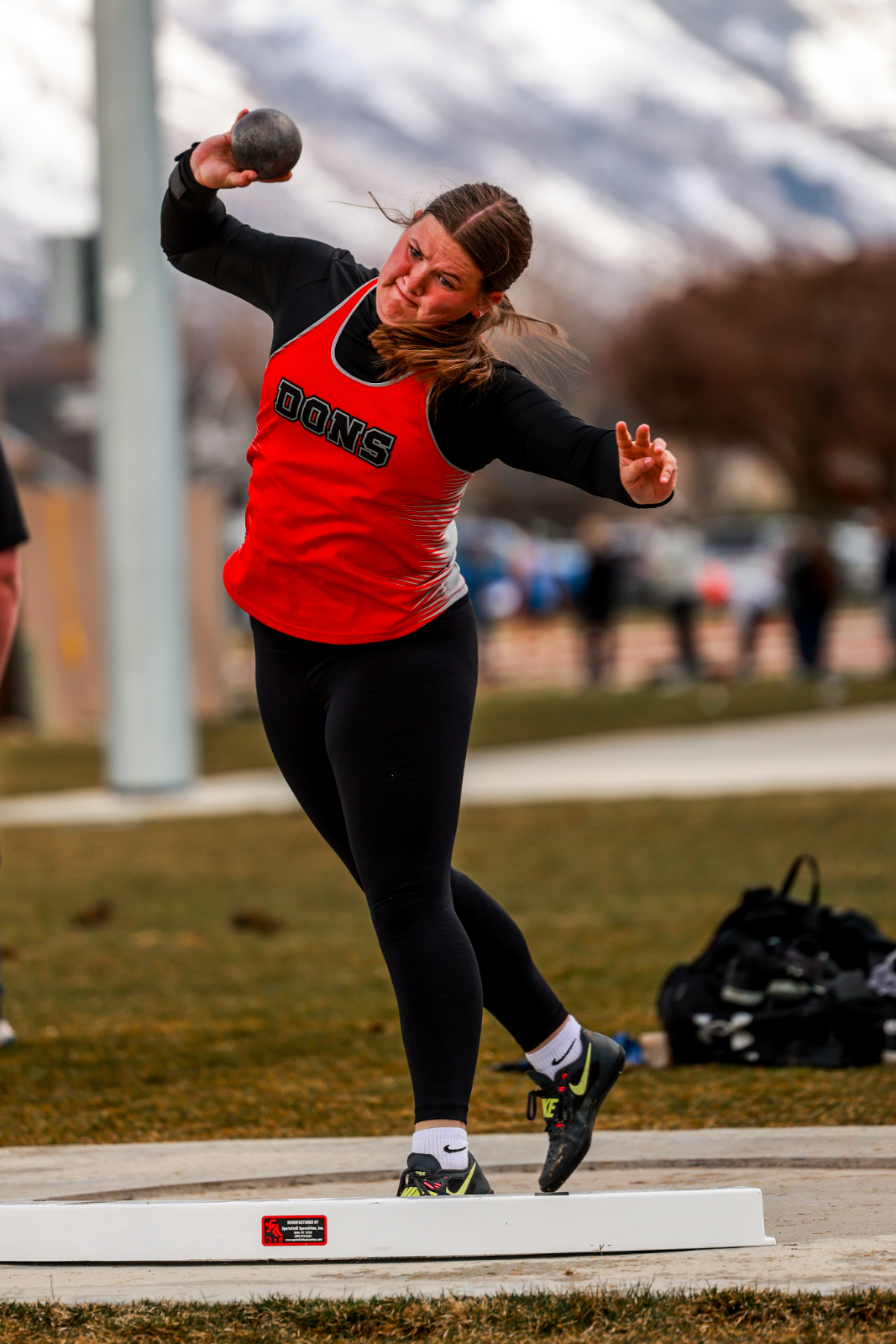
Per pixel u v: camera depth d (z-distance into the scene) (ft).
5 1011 67.77
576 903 93.15
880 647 353.51
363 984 73.31
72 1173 42.73
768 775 161.07
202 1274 33.94
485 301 34.55
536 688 298.76
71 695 241.76
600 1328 30.09
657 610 466.70
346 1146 45.34
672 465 32.07
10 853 123.13
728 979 55.88
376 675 36.11
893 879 96.58
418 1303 31.40
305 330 35.42
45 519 240.53
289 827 135.85
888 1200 38.75
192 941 85.40
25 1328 30.50
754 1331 29.84
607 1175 41.63
